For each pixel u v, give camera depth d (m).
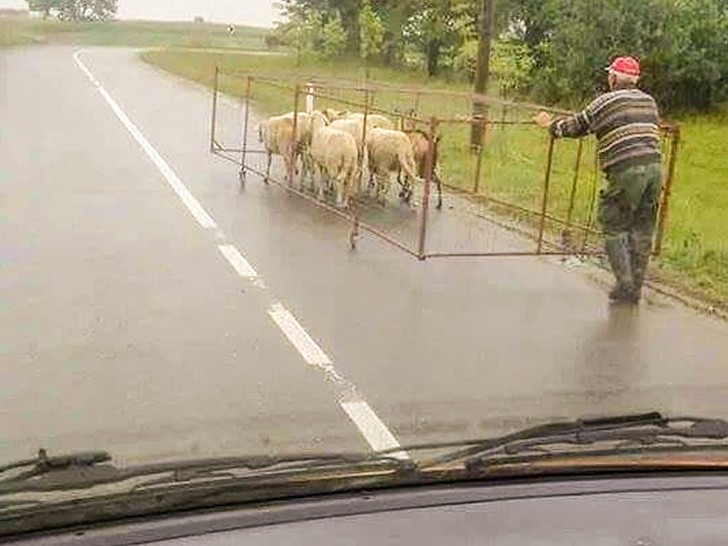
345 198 11.46
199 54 45.25
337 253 9.49
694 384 6.46
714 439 3.08
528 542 2.51
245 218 10.91
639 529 2.61
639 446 3.01
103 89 26.80
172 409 5.41
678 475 2.88
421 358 6.62
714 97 24.55
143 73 33.69
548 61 26.36
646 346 7.25
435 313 7.71
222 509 2.57
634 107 8.46
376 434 5.08
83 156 14.86
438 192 11.94
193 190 12.48
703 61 24.08
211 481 2.67
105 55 42.94
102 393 5.63
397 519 2.57
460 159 16.03
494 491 2.73
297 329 7.09
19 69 32.31
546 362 6.73
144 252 9.18
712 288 9.07
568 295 8.51
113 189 12.30
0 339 6.54
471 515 2.61
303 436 4.99
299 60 40.44
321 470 2.77
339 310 7.63
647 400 6.09
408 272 8.91
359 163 11.56
